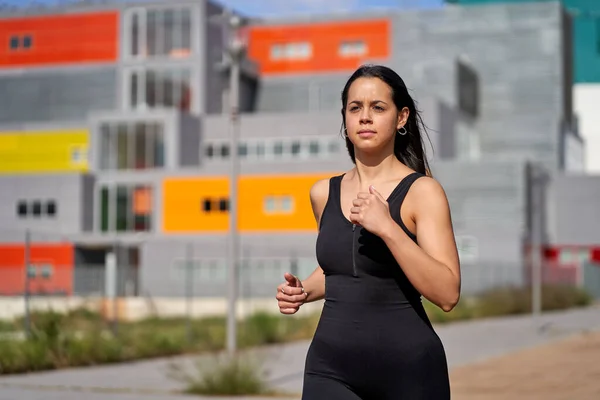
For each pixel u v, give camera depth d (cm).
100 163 7538
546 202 7688
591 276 6706
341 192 488
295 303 518
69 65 8488
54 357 2098
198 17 8138
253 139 7488
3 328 2838
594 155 10288
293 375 1970
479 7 8650
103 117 7562
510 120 8612
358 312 465
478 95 8706
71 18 8494
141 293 5266
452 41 8644
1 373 1962
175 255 7006
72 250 7119
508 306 4738
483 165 6831
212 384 1652
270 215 6950
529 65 8612
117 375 1941
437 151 7381
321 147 7350
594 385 1703
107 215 7288
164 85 8181
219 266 6912
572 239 7662
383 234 440
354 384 469
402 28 8588
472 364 2134
